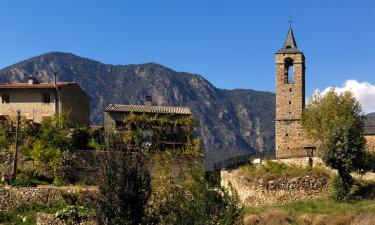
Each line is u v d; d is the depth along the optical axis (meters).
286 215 40.72
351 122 48.22
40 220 42.75
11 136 56.34
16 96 64.94
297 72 68.50
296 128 66.94
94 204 29.30
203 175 29.83
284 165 54.59
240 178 51.34
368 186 47.69
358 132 50.78
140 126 58.84
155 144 57.28
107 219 28.66
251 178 50.19
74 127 62.31
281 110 68.00
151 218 29.98
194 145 56.31
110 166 29.52
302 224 39.03
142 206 29.36
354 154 45.59
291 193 48.91
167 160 50.22
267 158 62.25
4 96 65.12
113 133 48.34
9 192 47.75
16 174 50.88
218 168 62.72
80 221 41.69
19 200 47.41
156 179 36.84
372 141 59.91
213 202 28.33
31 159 53.25
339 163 45.50
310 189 48.81
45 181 51.50
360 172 48.06
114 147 31.59
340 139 46.09
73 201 45.94
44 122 56.53
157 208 30.80
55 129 54.91
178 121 59.62
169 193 31.38
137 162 30.09
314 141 62.53
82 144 55.84
